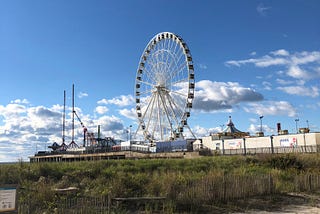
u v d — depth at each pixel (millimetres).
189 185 22172
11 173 29781
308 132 68250
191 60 83000
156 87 89875
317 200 24016
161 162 44219
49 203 17203
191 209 19969
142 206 19828
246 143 76625
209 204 21250
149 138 94375
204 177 23328
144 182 24734
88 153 103875
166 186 21719
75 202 17938
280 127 81688
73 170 32938
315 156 42719
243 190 23344
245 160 43000
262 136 74375
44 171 31719
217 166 39344
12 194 10445
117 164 40594
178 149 83875
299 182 27250
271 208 21641
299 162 38906
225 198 22312
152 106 91938
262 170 34344
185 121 82625
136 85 99938
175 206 19781
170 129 87438
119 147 97875
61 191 20828
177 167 38750
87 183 26156
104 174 30766
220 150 77750
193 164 41844
